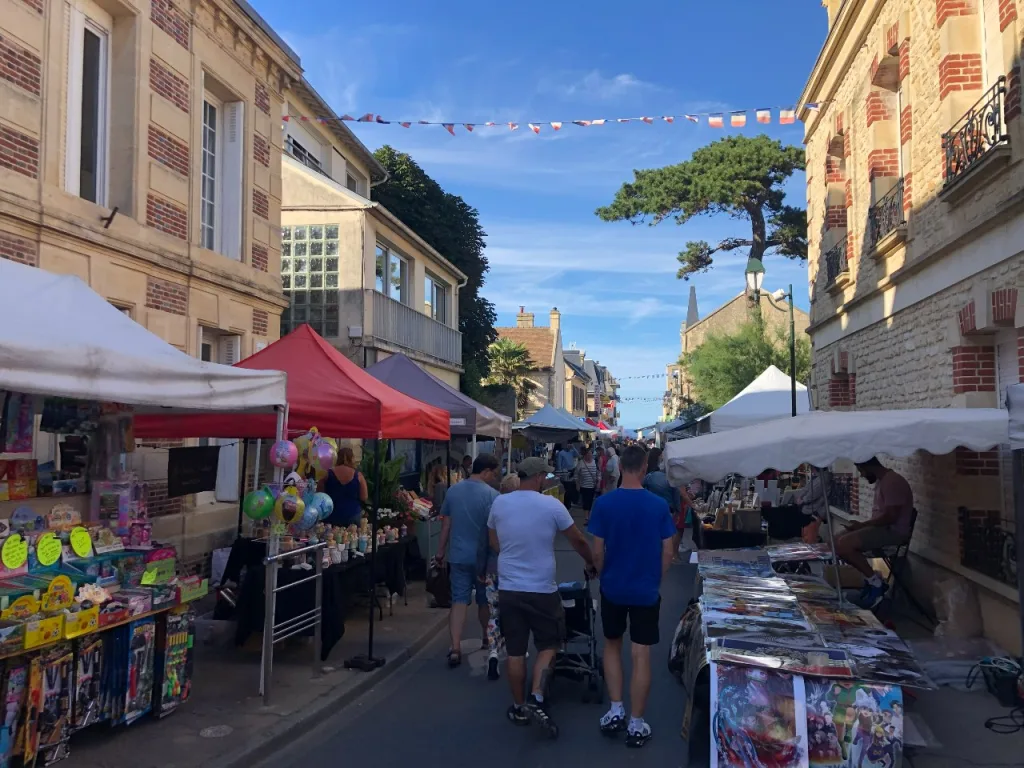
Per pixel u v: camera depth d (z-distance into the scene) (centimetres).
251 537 827
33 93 728
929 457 873
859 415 644
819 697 470
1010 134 680
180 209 948
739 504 1321
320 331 1725
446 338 2314
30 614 439
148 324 885
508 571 575
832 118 1354
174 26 936
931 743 520
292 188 1741
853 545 805
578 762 506
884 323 1070
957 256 809
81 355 414
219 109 1085
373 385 812
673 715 596
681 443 656
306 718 560
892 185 1083
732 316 4259
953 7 814
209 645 759
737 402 1597
